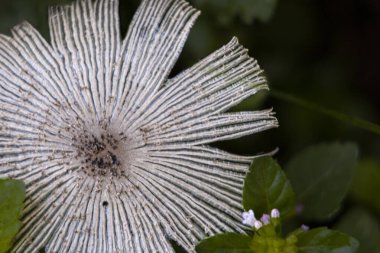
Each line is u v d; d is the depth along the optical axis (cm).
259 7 19
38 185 17
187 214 17
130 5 19
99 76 17
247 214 17
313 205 19
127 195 17
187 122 17
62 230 17
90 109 17
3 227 17
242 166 17
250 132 17
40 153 17
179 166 17
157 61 17
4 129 17
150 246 17
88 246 17
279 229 17
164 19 17
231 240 17
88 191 17
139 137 17
